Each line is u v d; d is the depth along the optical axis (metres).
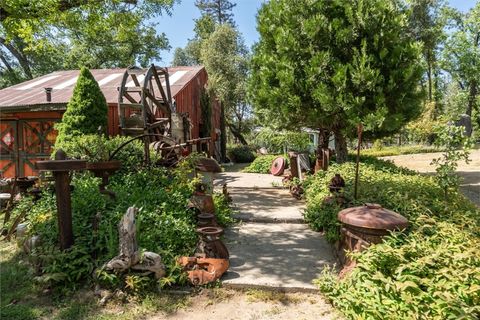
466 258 3.43
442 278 3.24
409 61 10.23
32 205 5.80
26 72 24.70
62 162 3.96
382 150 24.69
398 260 3.52
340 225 4.86
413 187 6.59
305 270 4.34
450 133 6.44
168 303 3.64
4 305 3.59
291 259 4.69
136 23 9.08
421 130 24.73
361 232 4.05
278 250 5.03
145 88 9.30
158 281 3.85
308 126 11.80
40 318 3.38
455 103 30.03
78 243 4.24
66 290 3.81
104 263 3.97
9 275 4.21
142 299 3.71
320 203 6.34
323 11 10.79
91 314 3.45
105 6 8.34
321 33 10.46
